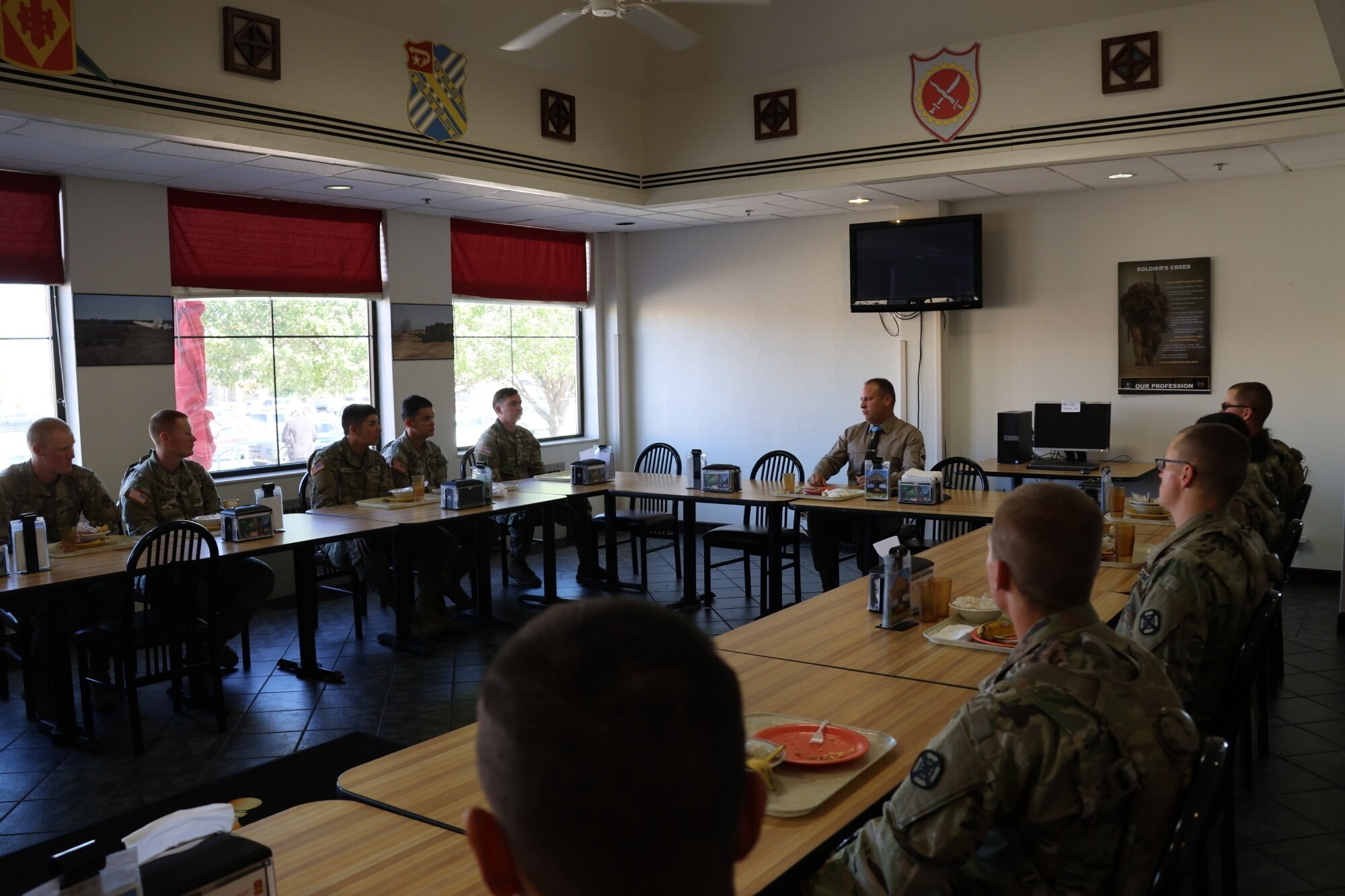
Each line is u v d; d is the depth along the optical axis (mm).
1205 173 6262
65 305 5465
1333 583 6359
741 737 615
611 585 6477
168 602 4051
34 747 4062
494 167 6113
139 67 4395
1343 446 6297
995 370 7398
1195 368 6688
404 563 5281
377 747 2703
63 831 3330
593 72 6766
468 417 8016
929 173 6199
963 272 7047
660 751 564
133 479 4895
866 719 2088
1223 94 5340
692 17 6570
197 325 6207
